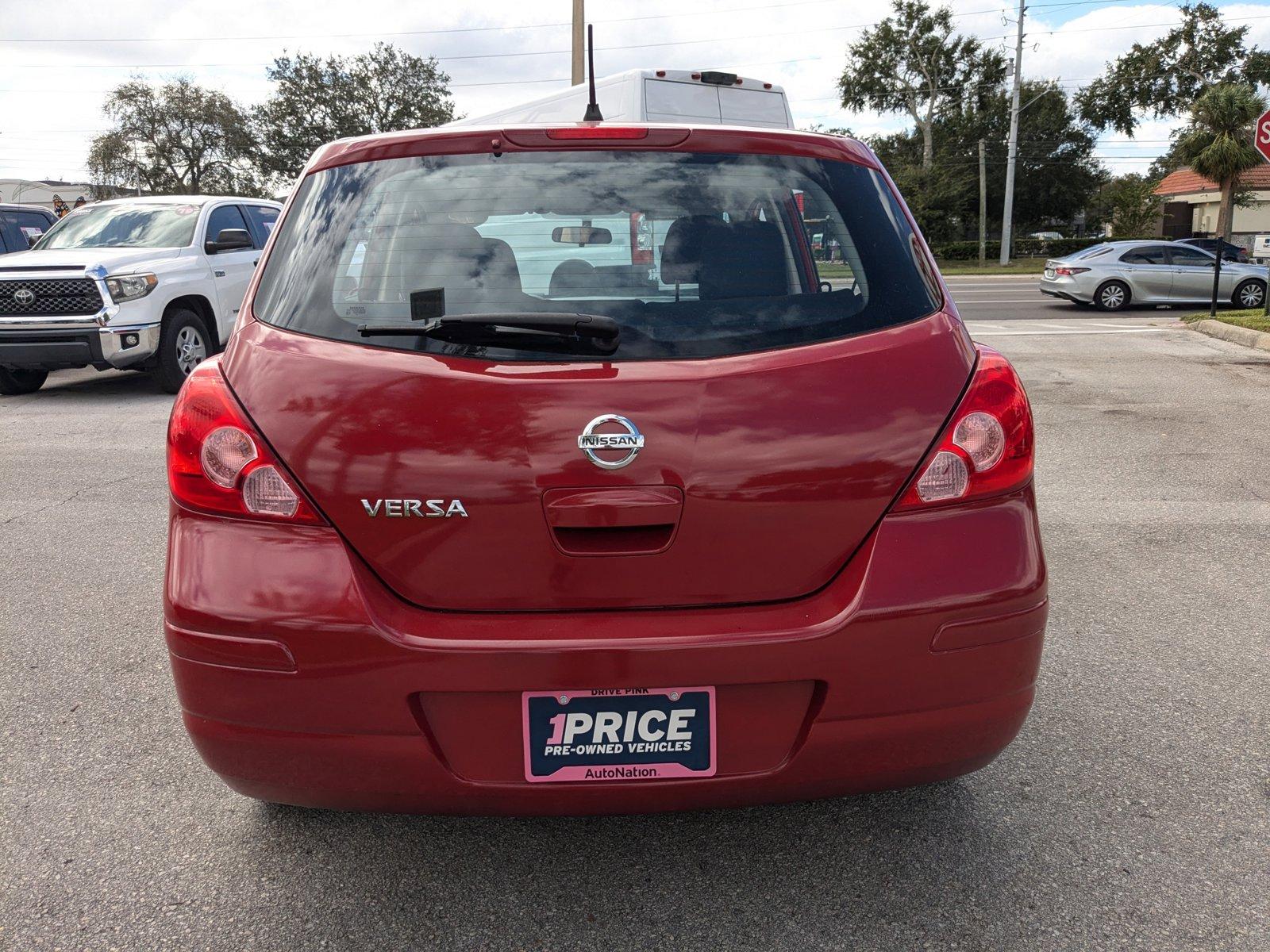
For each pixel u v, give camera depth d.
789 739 2.01
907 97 64.44
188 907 2.32
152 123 63.53
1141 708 3.27
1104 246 19.94
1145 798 2.74
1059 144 64.00
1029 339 14.34
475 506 1.95
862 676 1.99
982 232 51.75
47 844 2.57
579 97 11.53
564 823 2.66
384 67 68.56
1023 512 2.12
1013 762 2.94
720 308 2.08
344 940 2.20
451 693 1.96
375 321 2.08
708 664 1.94
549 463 1.93
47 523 5.58
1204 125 44.28
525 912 2.28
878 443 2.01
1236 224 61.19
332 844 2.57
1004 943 2.15
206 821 2.68
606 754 1.98
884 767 2.06
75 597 4.43
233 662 2.00
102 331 9.59
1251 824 2.60
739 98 11.28
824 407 2.00
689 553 1.97
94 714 3.32
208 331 10.88
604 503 1.94
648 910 2.29
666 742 1.98
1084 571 4.62
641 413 1.95
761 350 2.04
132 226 11.02
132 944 2.19
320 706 1.98
